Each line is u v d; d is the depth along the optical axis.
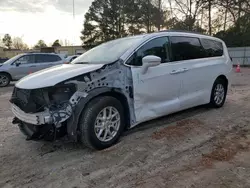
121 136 4.15
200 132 4.29
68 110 3.26
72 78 3.31
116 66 3.74
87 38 47.50
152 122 4.84
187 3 28.44
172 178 2.88
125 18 44.56
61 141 4.07
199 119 5.00
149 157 3.41
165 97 4.43
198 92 5.15
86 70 3.49
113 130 3.79
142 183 2.80
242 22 28.39
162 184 2.76
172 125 4.65
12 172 3.15
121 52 3.99
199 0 27.09
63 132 3.38
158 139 4.00
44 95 3.22
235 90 8.76
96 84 3.50
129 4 43.94
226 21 29.00
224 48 6.05
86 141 3.49
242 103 6.46
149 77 4.11
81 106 3.34
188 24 28.27
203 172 2.99
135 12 43.22
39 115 3.20
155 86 4.21
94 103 3.49
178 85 4.63
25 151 3.77
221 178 2.84
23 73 12.63
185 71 4.73
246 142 3.85
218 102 5.81
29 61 12.72
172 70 4.48
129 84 3.86
